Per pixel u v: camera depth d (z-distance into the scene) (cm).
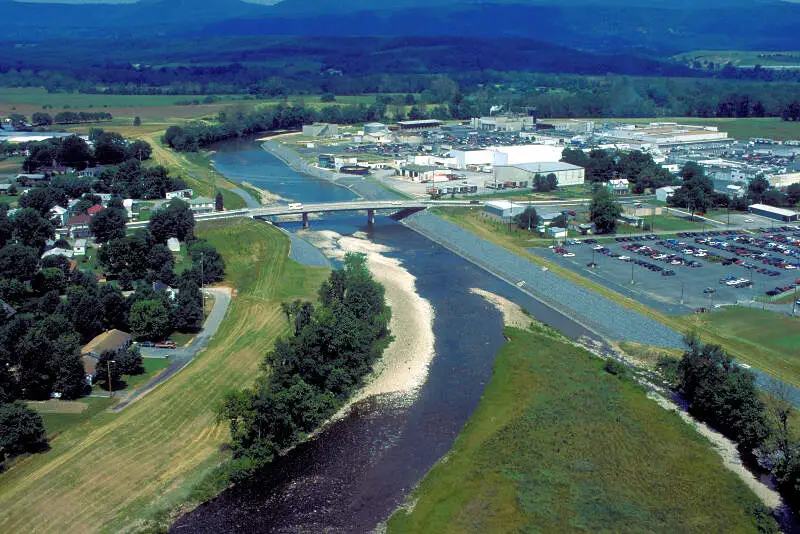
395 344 16725
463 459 12025
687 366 13838
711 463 11750
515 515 10556
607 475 11475
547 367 15238
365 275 18638
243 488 11444
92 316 16062
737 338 16338
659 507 10694
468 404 14025
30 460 11819
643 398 13962
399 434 12975
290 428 12644
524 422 13050
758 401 12581
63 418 13050
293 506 11006
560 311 19038
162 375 14738
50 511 10619
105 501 10881
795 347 15850
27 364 13675
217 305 18850
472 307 19162
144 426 12825
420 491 11306
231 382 14388
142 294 17250
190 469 11731
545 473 11538
